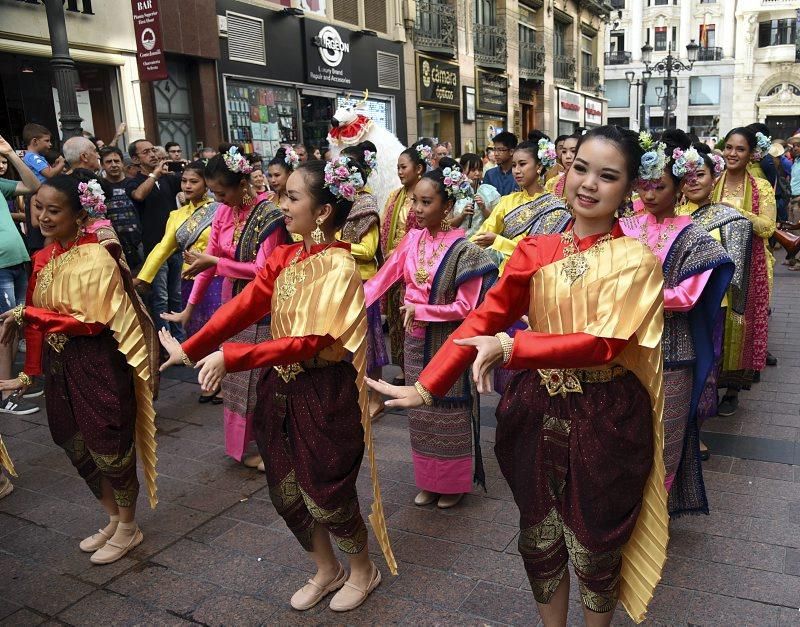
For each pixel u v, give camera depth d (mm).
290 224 2355
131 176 6320
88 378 2746
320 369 2361
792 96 37656
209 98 10539
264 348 2121
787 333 6332
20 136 8211
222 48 10703
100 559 2887
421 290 3162
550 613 2029
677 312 2604
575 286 1806
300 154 7988
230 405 3701
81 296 2662
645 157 1789
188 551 2971
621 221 2803
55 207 2695
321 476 2361
